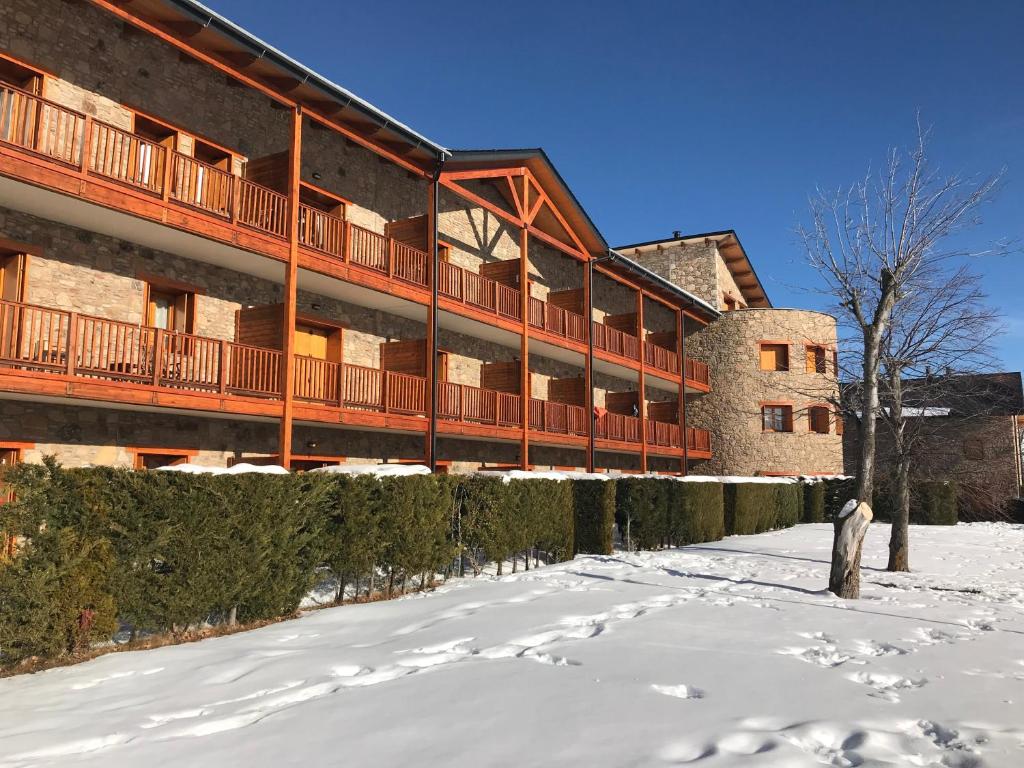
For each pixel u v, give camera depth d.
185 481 7.43
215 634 7.63
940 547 17.72
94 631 6.56
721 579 10.98
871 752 3.81
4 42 10.97
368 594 10.12
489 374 21.14
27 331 10.95
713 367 33.66
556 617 7.66
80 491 6.62
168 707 4.81
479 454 21.06
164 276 13.00
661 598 9.08
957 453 19.19
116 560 6.88
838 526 9.77
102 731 4.33
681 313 30.25
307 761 3.71
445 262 18.12
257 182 14.16
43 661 6.31
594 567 12.45
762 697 4.73
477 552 13.07
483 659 5.93
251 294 14.58
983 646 6.51
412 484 10.29
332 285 15.34
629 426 26.23
